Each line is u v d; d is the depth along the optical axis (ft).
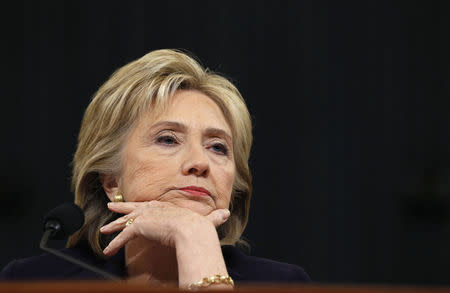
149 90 22.72
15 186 54.95
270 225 57.67
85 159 23.59
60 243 44.42
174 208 20.98
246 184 25.62
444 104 59.93
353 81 59.52
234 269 24.32
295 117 58.29
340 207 58.65
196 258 18.85
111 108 23.03
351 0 59.77
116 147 23.04
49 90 56.24
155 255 22.21
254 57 57.41
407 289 10.21
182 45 56.18
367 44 59.88
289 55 58.23
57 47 56.39
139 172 22.18
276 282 24.07
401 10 60.18
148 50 56.08
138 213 21.06
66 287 9.64
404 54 60.34
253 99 57.57
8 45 56.39
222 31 56.70
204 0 56.70
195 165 21.62
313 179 58.39
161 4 56.34
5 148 55.77
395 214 58.80
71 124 56.03
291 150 58.34
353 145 59.26
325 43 59.00
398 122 59.88
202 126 22.54
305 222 58.08
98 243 23.62
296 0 58.70
